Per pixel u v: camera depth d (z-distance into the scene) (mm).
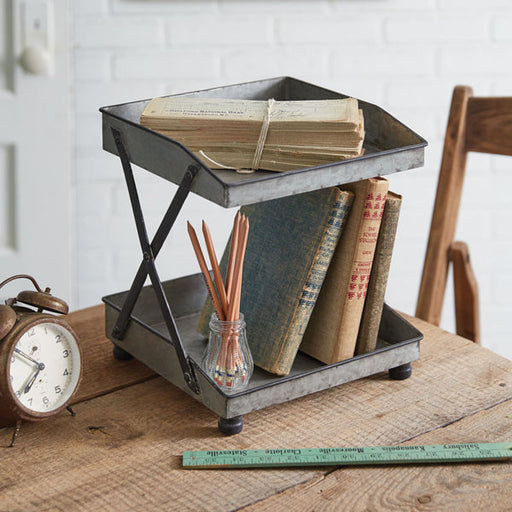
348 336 1220
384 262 1217
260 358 1207
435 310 1646
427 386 1263
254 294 1256
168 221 1138
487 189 2512
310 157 1136
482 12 2365
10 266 2377
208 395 1130
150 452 1090
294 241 1216
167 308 1167
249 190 1040
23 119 2264
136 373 1301
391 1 2330
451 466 1063
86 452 1089
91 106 2328
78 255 2432
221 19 2301
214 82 2350
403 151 1159
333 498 1000
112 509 975
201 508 979
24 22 2199
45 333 1126
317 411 1188
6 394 1073
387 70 2383
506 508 984
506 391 1250
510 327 2617
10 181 2314
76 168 2367
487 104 1566
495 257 2566
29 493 1003
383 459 1062
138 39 2293
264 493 1008
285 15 2316
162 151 1125
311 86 1410
